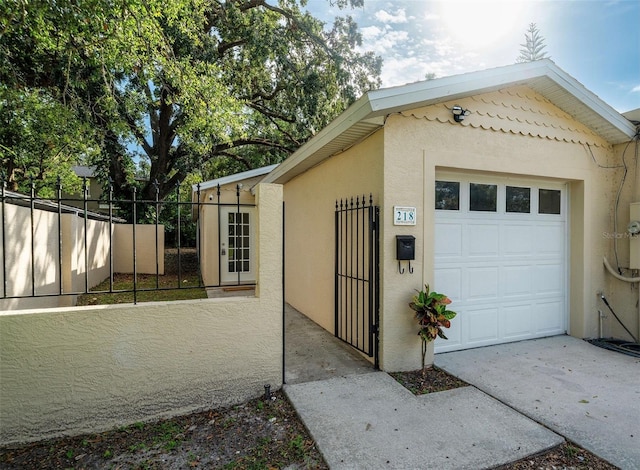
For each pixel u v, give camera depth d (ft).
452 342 14.14
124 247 37.73
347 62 39.70
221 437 8.36
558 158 15.07
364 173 13.43
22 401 8.09
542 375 11.89
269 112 44.14
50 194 49.90
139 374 8.95
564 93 13.97
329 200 17.19
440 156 12.76
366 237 13.37
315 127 41.14
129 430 8.68
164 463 7.41
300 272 22.03
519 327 15.48
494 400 9.98
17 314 8.00
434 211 12.73
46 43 18.62
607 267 16.12
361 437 8.06
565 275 16.49
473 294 14.48
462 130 13.14
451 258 13.99
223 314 9.72
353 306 14.53
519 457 7.41
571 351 14.21
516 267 15.37
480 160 13.41
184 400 9.36
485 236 14.67
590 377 11.73
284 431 8.58
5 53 19.65
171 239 56.29
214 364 9.66
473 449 7.63
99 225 30.40
